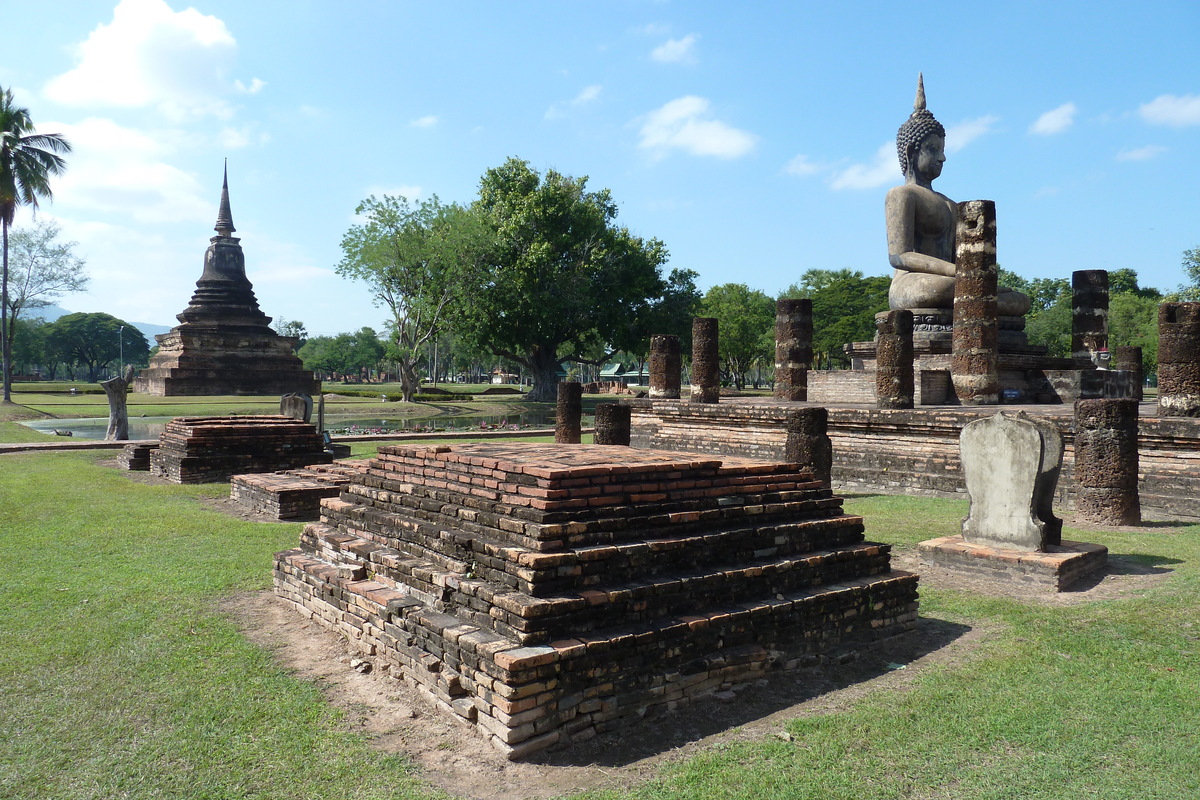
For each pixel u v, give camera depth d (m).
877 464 12.76
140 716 4.29
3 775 3.68
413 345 41.78
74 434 24.27
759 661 4.84
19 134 33.66
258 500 10.67
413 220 39.66
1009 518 7.34
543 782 3.63
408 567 5.06
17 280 47.53
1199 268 37.56
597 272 43.03
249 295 49.75
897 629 5.64
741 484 5.48
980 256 14.13
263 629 5.70
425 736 4.07
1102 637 5.45
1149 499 9.98
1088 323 19.77
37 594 6.45
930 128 17.92
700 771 3.69
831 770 3.71
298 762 3.81
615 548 4.52
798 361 18.64
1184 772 3.64
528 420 31.97
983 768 3.72
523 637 4.05
